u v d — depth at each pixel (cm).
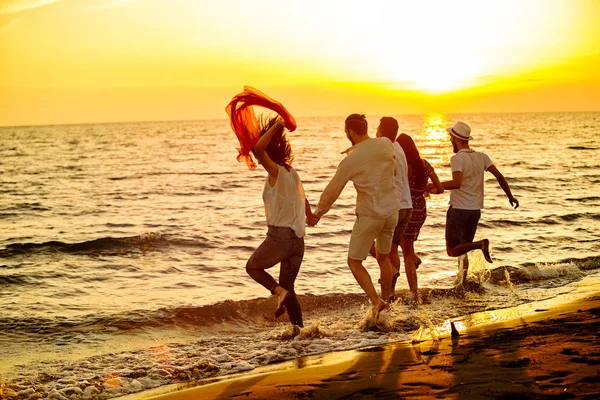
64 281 927
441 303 733
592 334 531
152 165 4162
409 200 693
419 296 739
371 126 11569
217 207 1912
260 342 602
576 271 896
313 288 833
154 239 1257
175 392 452
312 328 612
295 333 611
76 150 6719
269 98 577
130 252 1164
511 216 1495
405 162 690
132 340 632
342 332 621
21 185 2933
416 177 729
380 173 608
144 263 1059
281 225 582
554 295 757
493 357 479
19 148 7594
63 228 1567
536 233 1262
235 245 1223
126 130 16862
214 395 441
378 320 630
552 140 6506
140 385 493
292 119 584
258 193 2338
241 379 479
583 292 768
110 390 482
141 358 564
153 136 11275
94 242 1222
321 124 19000
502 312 678
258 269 593
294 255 593
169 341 625
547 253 1047
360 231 618
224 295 818
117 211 1884
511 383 410
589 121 16300
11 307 767
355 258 625
